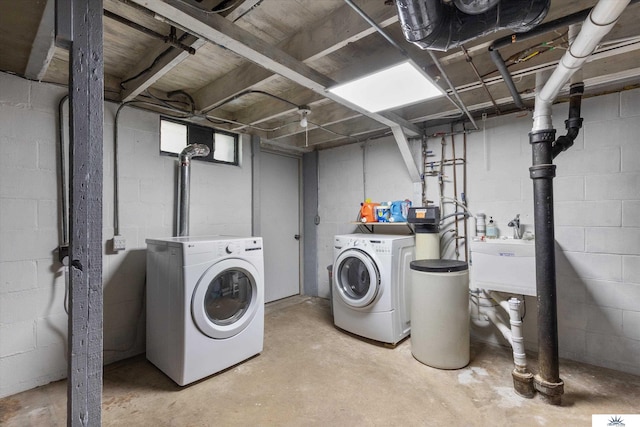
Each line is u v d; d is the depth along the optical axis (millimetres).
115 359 2525
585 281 2408
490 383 2158
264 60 1721
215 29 1437
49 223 2209
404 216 3268
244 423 1769
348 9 1659
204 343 2189
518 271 2324
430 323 2400
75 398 1001
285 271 4398
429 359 2404
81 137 1026
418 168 3350
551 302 1943
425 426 1731
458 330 2357
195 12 1356
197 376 2150
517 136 2736
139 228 2709
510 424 1730
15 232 2080
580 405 1887
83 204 1025
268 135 3828
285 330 3188
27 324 2117
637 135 2225
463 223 3037
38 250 2166
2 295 2033
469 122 3018
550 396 1913
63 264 2244
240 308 2516
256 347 2557
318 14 1750
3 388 2025
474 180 2969
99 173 1054
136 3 1277
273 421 1785
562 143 2053
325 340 2936
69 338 1001
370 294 2789
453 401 1956
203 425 1750
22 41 1696
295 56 1920
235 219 3545
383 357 2576
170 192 2939
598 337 2359
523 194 2705
